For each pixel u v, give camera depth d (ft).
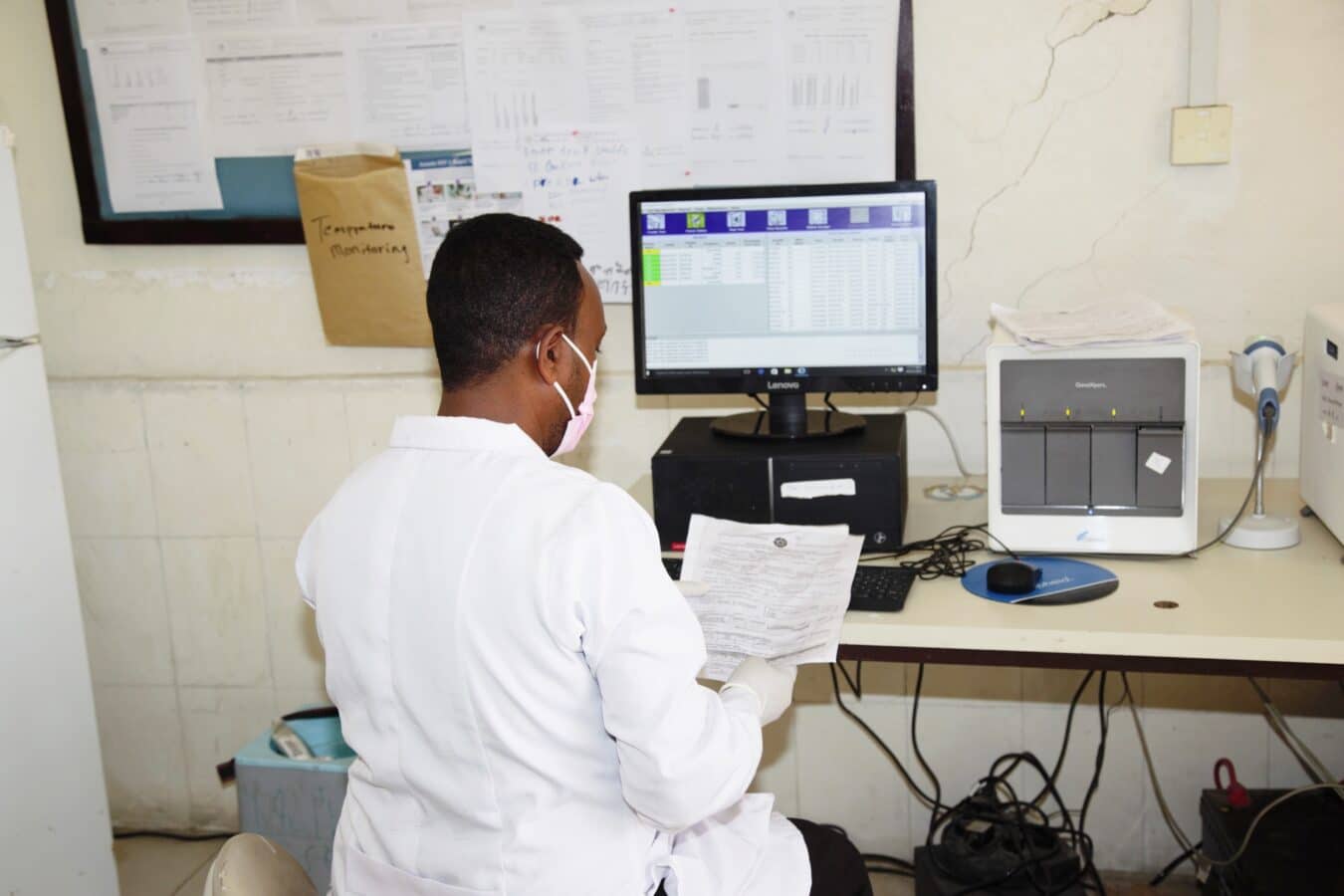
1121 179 6.92
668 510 6.05
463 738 3.56
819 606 5.23
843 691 7.83
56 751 6.91
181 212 7.88
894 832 8.00
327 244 7.64
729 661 4.98
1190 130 6.68
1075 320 5.92
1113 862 7.77
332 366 7.97
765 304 6.36
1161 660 4.95
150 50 7.67
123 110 7.77
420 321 7.68
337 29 7.45
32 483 6.67
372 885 3.88
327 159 7.59
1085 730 7.61
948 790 7.87
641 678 3.44
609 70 7.22
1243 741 7.45
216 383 8.11
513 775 3.57
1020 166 7.01
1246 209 6.83
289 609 8.41
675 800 3.51
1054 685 7.57
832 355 6.35
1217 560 5.72
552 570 3.47
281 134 7.66
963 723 7.74
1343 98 6.59
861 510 5.89
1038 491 5.76
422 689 3.59
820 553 5.61
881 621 5.14
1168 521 5.65
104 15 7.66
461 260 3.82
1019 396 5.70
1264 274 6.89
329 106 7.57
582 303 4.08
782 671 4.64
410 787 3.73
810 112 7.07
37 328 6.65
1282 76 6.63
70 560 6.93
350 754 7.36
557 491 3.62
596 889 3.67
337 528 3.81
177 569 8.46
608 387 7.65
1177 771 7.57
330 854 7.16
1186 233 6.92
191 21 7.59
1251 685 7.34
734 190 6.23
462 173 7.50
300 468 8.15
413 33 7.37
